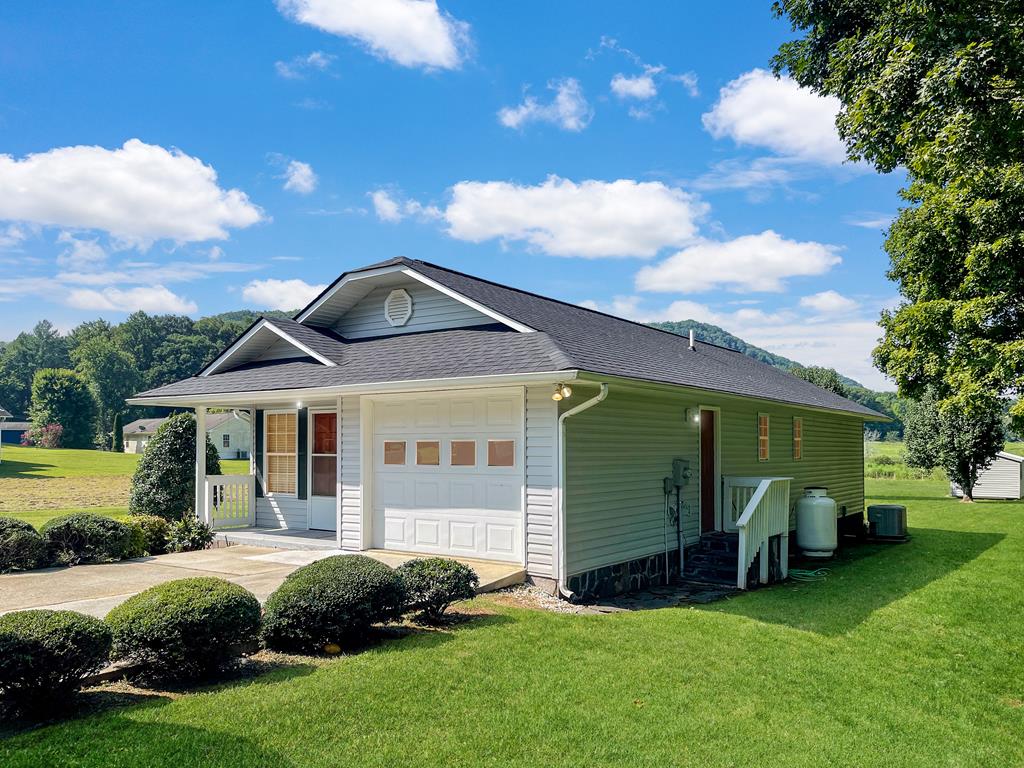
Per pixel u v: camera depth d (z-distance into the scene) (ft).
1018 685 22.06
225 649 17.74
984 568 43.16
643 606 31.07
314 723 15.37
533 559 31.22
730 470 46.01
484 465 33.27
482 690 18.07
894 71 27.63
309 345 39.27
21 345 368.68
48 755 13.09
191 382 43.29
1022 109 23.61
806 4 46.11
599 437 33.27
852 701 19.53
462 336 37.06
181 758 13.32
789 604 31.81
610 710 17.39
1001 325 35.42
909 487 125.80
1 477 118.01
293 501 44.09
